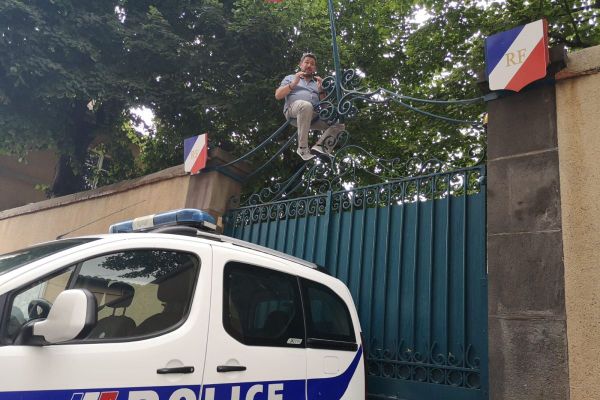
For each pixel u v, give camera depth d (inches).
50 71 318.7
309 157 237.6
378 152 427.5
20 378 83.6
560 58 152.3
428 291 178.4
